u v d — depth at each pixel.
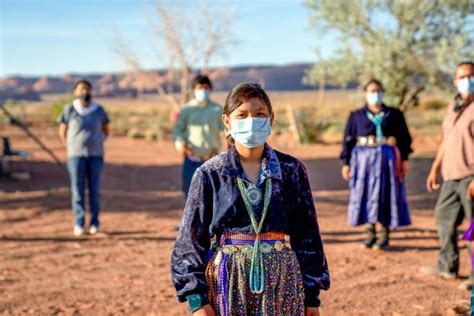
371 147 7.56
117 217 10.45
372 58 21.64
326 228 9.48
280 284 2.97
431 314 5.45
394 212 7.52
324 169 17.62
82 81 8.89
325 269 3.13
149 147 26.64
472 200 6.05
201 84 8.47
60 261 7.52
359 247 8.09
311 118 28.02
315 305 3.07
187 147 8.52
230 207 2.97
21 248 8.20
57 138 29.47
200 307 2.94
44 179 14.82
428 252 7.77
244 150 3.08
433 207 11.26
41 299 5.98
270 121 3.11
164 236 8.98
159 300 5.93
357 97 23.91
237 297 2.94
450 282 6.41
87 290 6.29
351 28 22.06
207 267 3.03
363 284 6.40
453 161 6.12
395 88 22.31
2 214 10.44
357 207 7.65
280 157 3.10
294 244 3.15
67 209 11.12
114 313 5.55
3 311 5.61
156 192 13.49
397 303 5.76
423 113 45.81
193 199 3.02
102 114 9.09
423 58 21.98
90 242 8.57
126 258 7.68
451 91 21.95
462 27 21.58
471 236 4.80
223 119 3.11
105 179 15.41
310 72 23.77
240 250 2.97
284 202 3.05
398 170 7.55
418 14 21.28
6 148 15.25
